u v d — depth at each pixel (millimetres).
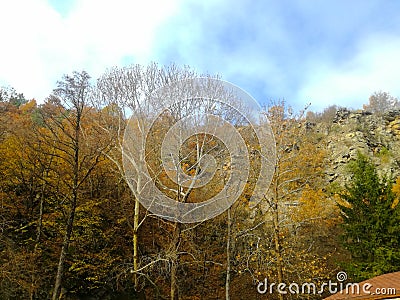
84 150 16906
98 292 16672
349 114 42312
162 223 20359
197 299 18844
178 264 17438
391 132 40625
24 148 18266
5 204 17672
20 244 16812
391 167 32969
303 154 21016
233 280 19938
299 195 21094
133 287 17281
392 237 18109
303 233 20609
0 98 25672
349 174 29453
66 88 15664
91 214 18500
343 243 19438
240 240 18719
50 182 17406
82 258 17359
